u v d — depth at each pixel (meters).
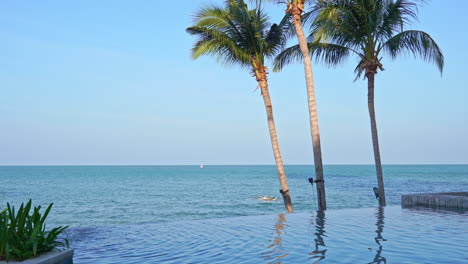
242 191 55.22
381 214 12.41
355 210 13.96
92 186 67.62
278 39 19.11
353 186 62.47
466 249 6.61
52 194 49.72
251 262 5.96
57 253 6.57
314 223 10.47
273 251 6.75
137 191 55.38
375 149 17.86
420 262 5.67
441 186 58.28
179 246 7.76
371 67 17.91
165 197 45.47
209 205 36.59
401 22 17.44
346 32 17.98
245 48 18.67
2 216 6.32
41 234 6.56
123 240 8.88
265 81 18.66
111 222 25.83
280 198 42.28
